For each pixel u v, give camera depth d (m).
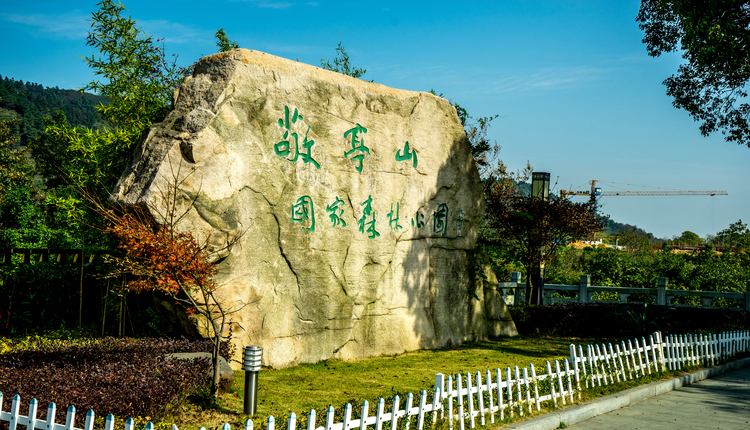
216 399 6.03
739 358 11.18
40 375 5.25
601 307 14.16
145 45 10.67
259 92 8.45
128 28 10.35
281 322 8.60
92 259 9.50
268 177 8.49
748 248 25.73
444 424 5.36
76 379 5.15
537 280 15.56
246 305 8.16
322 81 9.27
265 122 8.48
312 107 9.11
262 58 8.60
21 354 6.49
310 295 9.01
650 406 7.56
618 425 6.55
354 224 9.70
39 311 9.06
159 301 7.93
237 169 8.10
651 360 9.32
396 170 10.50
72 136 10.69
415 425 5.17
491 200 15.05
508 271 18.70
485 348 11.42
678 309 14.33
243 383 7.08
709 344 10.59
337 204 9.43
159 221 7.20
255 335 8.26
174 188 7.25
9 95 90.56
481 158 18.61
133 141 9.84
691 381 9.27
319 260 9.14
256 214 8.34
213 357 6.11
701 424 6.64
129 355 6.36
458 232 11.88
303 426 4.75
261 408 6.13
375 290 10.07
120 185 7.62
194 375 5.87
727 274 19.77
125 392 4.99
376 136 10.12
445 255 11.61
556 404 6.75
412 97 10.81
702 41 13.76
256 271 8.31
